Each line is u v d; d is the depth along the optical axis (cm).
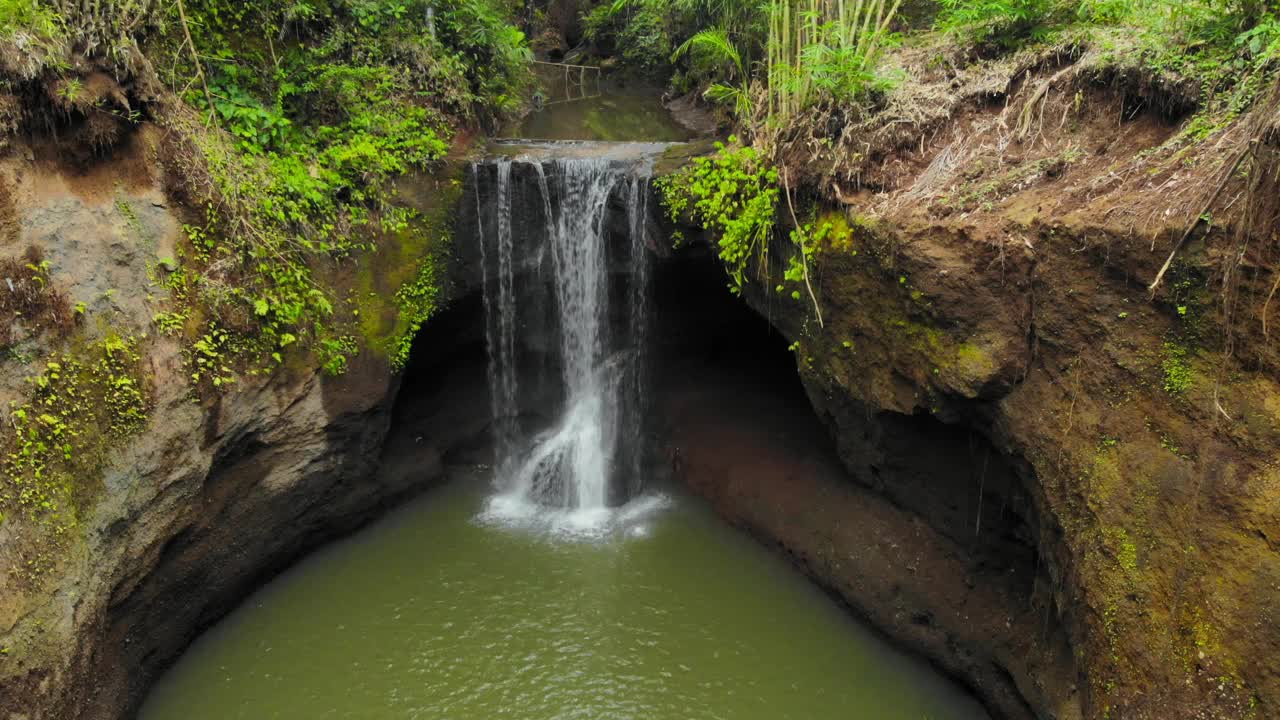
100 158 543
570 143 953
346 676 623
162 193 585
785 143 685
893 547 668
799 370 710
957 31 690
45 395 482
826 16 720
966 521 608
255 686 612
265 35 773
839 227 621
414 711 590
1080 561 445
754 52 976
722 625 680
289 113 772
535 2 2281
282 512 713
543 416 990
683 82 1619
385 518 836
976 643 584
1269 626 355
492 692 607
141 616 582
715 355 1005
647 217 820
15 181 485
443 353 927
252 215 651
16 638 444
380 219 775
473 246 863
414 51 886
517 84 1253
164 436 559
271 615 688
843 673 627
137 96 574
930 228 540
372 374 755
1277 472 365
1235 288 382
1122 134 516
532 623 683
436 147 829
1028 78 595
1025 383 496
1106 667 420
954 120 614
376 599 711
